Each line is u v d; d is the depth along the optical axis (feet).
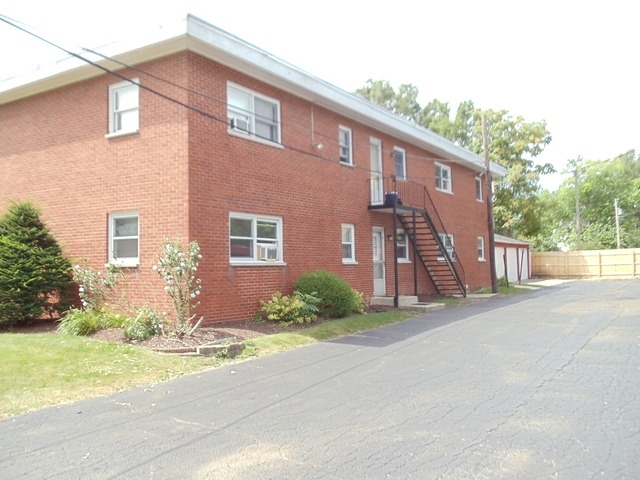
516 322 42.52
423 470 13.88
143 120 39.60
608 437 15.97
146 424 18.28
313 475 13.76
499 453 14.90
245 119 43.19
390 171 63.21
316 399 21.03
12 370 24.13
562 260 129.08
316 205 49.88
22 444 16.48
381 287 61.05
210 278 38.29
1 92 45.21
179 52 38.24
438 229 72.95
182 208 37.32
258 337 34.55
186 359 28.37
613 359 27.14
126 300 38.55
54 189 43.96
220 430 17.51
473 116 132.67
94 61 40.45
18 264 37.65
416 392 21.71
